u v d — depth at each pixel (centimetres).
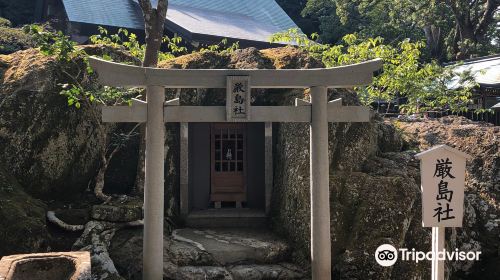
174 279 516
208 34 1409
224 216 692
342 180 590
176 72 461
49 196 586
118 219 552
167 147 689
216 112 468
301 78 470
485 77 1497
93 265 492
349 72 470
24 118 566
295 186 598
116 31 1591
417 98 957
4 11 1986
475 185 692
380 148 725
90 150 628
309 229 559
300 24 2538
